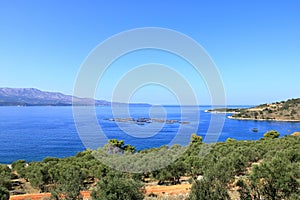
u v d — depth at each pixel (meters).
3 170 29.19
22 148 70.25
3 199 16.30
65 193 15.01
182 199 17.23
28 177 25.62
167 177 23.25
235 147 33.09
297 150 22.39
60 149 65.19
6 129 118.56
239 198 14.87
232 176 16.27
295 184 12.71
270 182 13.08
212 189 13.38
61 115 181.25
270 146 31.61
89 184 23.77
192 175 24.64
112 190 12.62
